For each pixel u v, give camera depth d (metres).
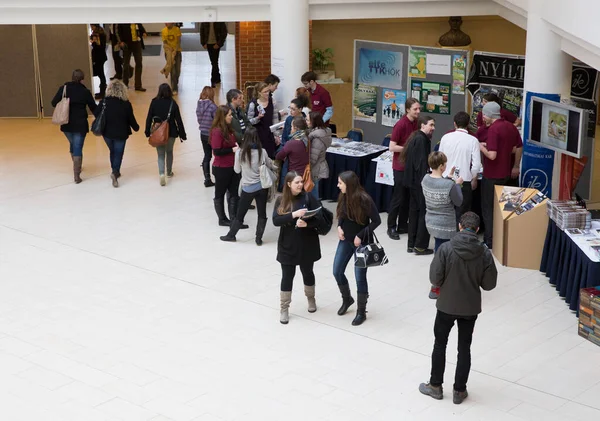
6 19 13.85
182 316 9.16
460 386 7.37
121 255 10.90
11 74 18.47
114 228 11.87
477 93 13.53
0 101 18.62
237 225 11.20
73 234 11.65
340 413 7.27
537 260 10.25
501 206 10.34
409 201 11.05
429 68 14.49
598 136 16.36
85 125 13.66
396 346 8.44
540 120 10.91
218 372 7.97
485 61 13.34
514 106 13.18
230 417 7.22
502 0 12.59
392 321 8.98
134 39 21.25
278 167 11.66
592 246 8.90
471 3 13.77
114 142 13.51
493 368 8.00
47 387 7.74
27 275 10.29
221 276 10.20
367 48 15.25
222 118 11.34
